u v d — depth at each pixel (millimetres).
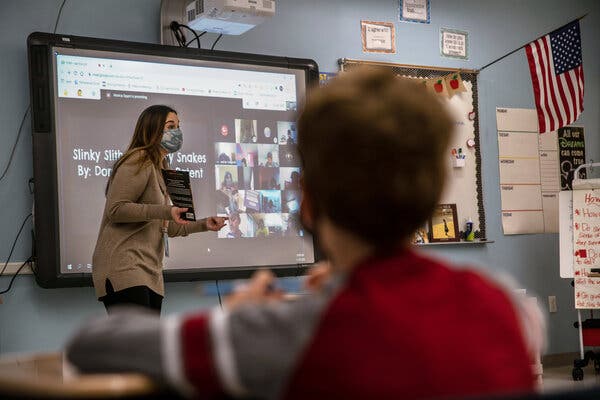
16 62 4520
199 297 4914
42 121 4402
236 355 666
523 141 6199
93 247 4500
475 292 720
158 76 4754
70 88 4508
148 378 682
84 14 4727
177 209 3410
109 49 4617
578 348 6320
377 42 5680
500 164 6086
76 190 4480
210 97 4895
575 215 5785
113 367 696
